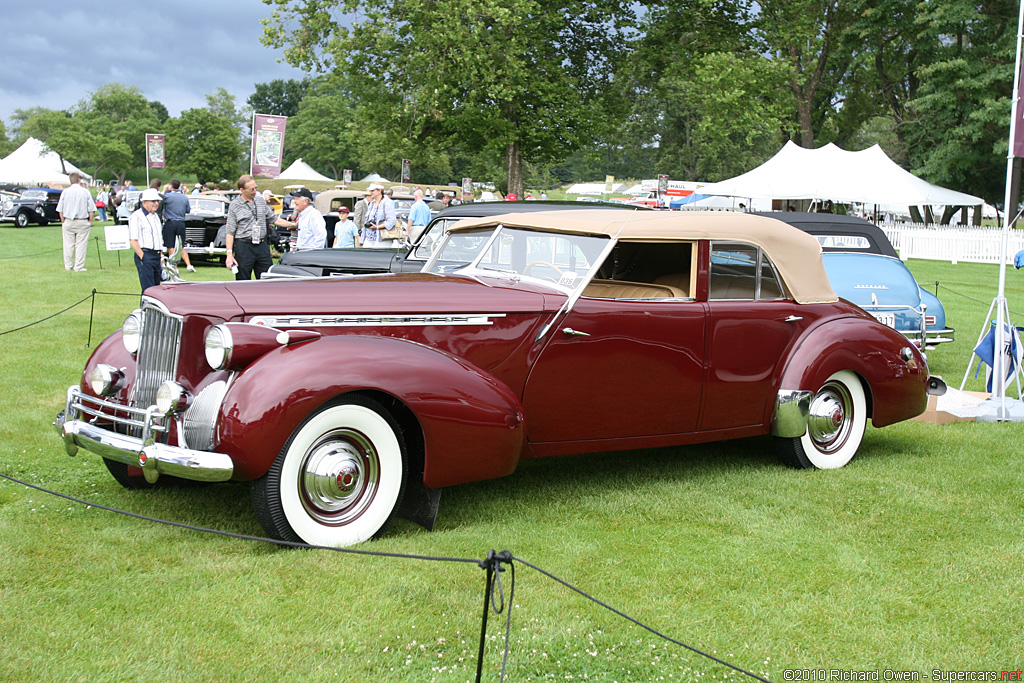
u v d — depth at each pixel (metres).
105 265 17.00
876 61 33.16
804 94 31.64
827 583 3.50
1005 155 28.69
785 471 5.16
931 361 9.23
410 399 3.67
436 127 24.86
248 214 10.70
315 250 9.34
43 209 31.78
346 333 3.87
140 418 3.88
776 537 4.01
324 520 3.67
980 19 27.83
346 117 108.56
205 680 2.62
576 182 103.19
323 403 3.55
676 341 4.60
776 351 5.00
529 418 4.32
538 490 4.69
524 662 2.81
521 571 3.53
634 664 2.82
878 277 7.84
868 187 23.97
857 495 4.68
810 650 2.97
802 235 5.23
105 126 108.19
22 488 4.37
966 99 29.56
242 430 3.38
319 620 3.03
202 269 17.03
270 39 22.58
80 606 3.07
